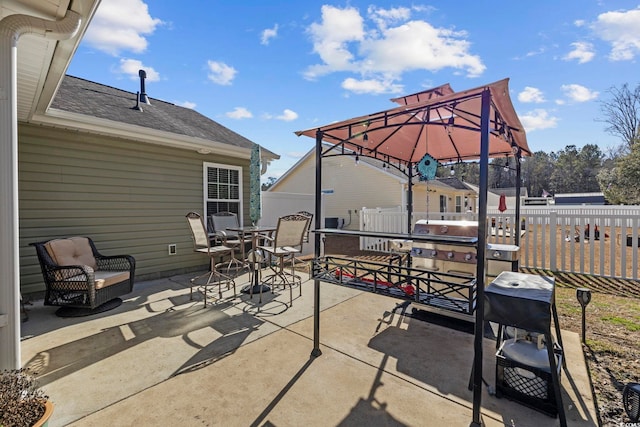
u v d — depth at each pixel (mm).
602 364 2508
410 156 4934
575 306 3828
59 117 4344
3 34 1924
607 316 3492
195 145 5980
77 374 2422
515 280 2283
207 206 6543
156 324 3453
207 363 2598
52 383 2297
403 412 1989
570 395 2123
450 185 19375
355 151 4227
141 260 5516
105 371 2469
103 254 5051
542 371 1970
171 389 2232
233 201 7059
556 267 5621
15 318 1940
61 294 3732
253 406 2045
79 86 6441
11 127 1945
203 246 4504
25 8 2092
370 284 2670
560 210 14109
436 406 2053
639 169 13633
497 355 2166
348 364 2580
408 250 4191
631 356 2625
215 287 5078
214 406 2045
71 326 3400
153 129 5305
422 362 2619
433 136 4188
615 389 2189
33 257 4387
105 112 5418
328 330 3289
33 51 2693
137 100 6711
